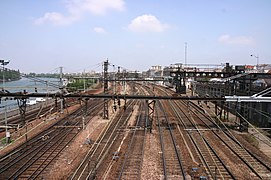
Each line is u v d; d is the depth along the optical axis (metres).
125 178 19.28
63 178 19.25
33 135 31.80
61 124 38.69
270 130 34.34
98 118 44.00
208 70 53.69
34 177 19.31
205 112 49.50
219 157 23.78
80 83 86.88
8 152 25.05
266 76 38.28
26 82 115.44
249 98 31.47
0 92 33.78
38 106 56.06
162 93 82.69
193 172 20.36
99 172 20.33
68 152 25.33
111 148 26.56
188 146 27.48
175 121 41.12
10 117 43.81
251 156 24.20
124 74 78.81
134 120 42.38
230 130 34.81
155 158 23.77
